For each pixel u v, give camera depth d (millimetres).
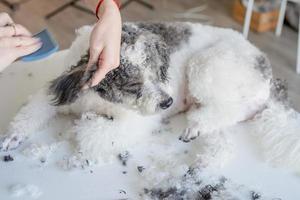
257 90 1451
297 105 2338
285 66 2635
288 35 2906
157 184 1252
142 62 1281
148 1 3174
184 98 1541
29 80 1596
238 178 1292
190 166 1315
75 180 1250
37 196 1195
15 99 1514
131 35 1324
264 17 2857
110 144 1324
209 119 1435
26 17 2930
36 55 1161
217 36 1610
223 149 1357
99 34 1197
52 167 1281
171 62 1506
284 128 1398
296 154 1327
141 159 1334
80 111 1431
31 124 1370
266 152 1358
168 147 1386
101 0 1275
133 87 1284
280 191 1259
